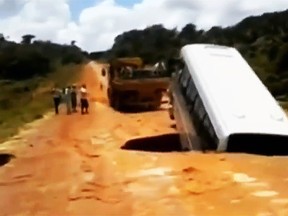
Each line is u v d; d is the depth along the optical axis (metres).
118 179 13.55
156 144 22.47
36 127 28.08
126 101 34.69
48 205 11.66
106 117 30.91
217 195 11.45
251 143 16.09
